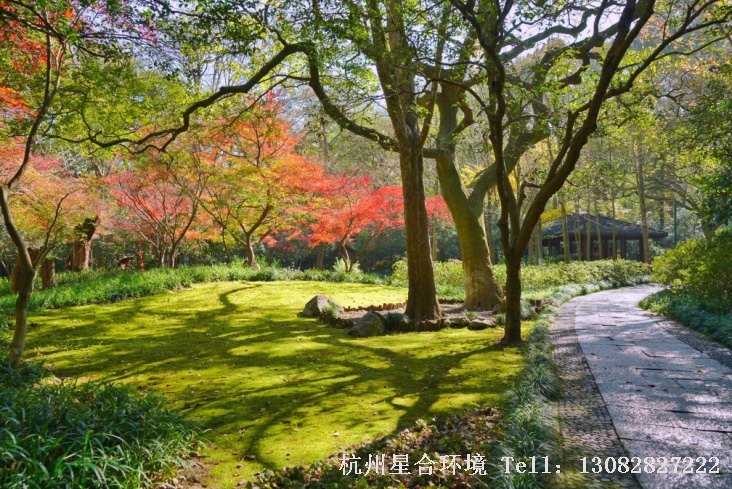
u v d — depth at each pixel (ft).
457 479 11.75
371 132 32.71
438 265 64.39
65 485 9.50
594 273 67.82
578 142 24.00
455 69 29.19
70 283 56.65
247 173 49.88
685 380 19.17
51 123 29.84
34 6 21.94
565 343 26.99
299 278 59.88
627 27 21.59
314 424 15.83
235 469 12.63
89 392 15.30
